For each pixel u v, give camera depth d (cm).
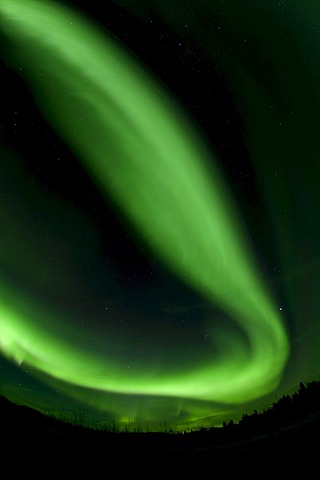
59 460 509
